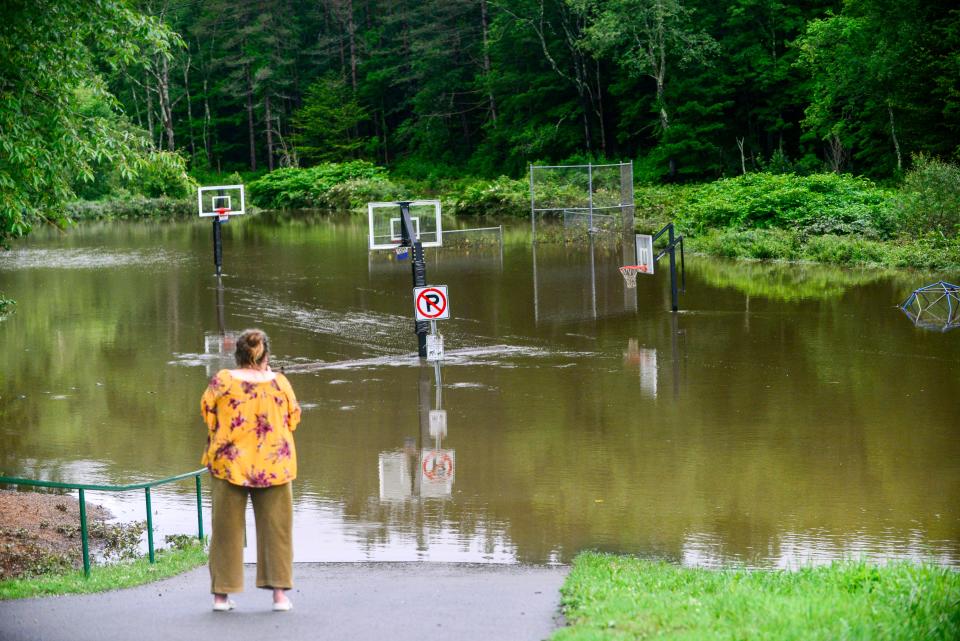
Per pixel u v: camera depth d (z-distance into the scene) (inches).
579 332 1098.7
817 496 573.0
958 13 2001.7
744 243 1750.7
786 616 300.0
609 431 720.3
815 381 848.9
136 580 402.6
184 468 665.0
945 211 1637.6
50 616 343.3
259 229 2652.6
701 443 684.1
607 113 3506.4
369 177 3681.1
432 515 554.6
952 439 674.8
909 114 2080.5
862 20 2130.9
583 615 323.9
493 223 2549.2
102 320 1250.0
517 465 645.9
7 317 1288.1
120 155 666.8
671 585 366.9
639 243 1293.1
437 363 964.0
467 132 4077.3
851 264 1578.5
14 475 651.5
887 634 277.9
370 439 714.2
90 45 674.8
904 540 502.0
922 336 1019.3
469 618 331.9
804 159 2600.9
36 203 677.9
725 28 2947.8
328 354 1016.9
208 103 4771.2
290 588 342.6
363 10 4613.7
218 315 1264.8
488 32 3850.9
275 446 334.0
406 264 1717.5
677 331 1085.8
